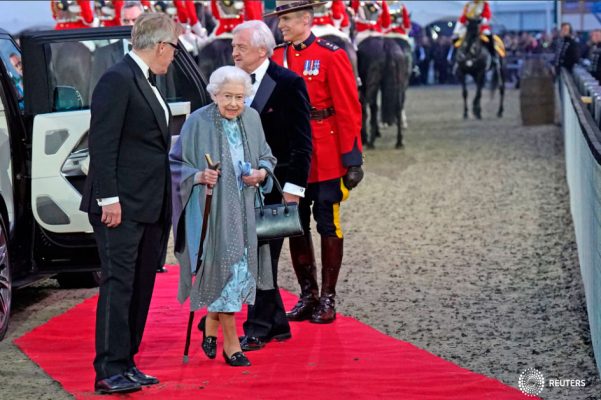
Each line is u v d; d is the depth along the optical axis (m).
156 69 6.52
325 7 17.53
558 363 7.12
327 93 8.07
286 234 6.93
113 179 6.31
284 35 8.19
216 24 17.77
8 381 6.72
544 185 15.55
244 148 6.88
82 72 10.65
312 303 8.29
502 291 9.28
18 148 8.05
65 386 6.55
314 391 6.36
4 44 8.94
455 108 32.91
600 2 26.25
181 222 6.80
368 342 7.56
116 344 6.39
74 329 8.00
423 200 14.45
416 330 8.02
